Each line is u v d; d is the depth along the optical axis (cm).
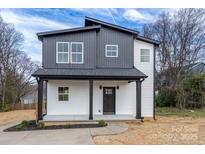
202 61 3209
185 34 3200
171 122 1467
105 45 1581
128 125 1304
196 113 2002
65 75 1388
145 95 1650
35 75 1363
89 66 1541
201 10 3108
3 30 3272
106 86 1648
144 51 1667
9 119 1805
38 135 1015
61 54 1527
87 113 1623
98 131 1086
